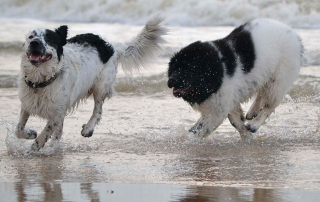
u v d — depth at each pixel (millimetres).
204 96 10812
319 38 23016
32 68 9820
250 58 11133
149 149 10703
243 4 28797
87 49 11398
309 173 8695
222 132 12414
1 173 8805
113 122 13125
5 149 10602
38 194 7293
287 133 12125
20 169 9094
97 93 11945
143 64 13359
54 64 9898
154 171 8938
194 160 9789
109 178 8445
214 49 10758
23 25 28078
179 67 10609
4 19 30391
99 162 9617
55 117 10430
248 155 10203
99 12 30391
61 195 7238
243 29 11516
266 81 11664
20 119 10586
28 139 10953
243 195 7246
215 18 28594
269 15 28328
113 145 11031
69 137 11680
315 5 28078
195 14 28734
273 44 11445
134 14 29891
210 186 7793
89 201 6934
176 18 28547
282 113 14133
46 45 9602
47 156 10133
